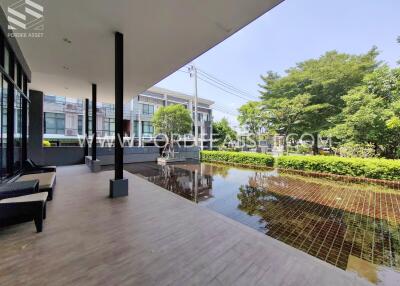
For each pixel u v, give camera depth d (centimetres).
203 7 300
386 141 775
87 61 500
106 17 326
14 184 313
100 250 208
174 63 505
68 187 477
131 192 439
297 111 1088
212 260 196
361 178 685
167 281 164
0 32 321
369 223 344
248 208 416
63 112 1516
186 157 1390
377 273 215
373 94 769
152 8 303
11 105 404
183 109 1245
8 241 223
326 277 175
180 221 288
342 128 869
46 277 165
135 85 696
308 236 297
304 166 834
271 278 171
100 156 1009
